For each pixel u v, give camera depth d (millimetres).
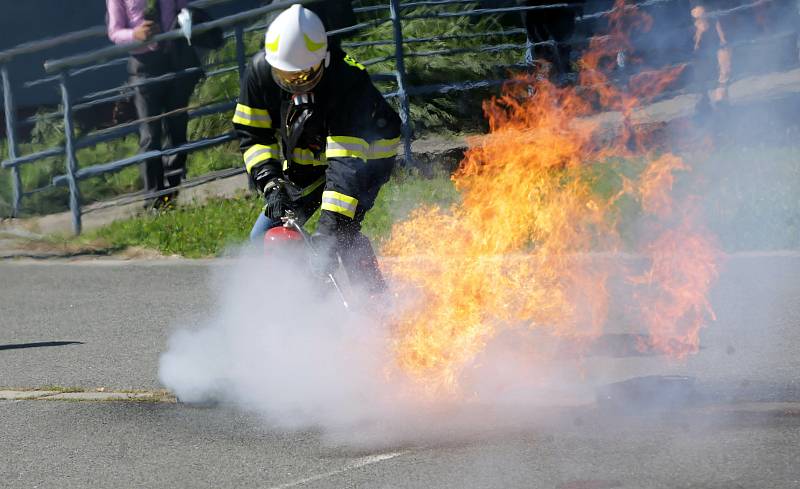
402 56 26016
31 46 24578
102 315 18000
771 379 12555
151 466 11148
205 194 26344
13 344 16578
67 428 12453
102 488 10680
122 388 13891
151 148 25156
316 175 13508
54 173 28328
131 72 24891
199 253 22047
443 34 30406
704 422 11266
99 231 23828
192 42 24750
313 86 12555
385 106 12812
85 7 33219
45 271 21547
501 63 29312
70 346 16203
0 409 13305
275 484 10453
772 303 15906
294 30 12305
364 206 13055
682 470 10125
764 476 9906
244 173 26547
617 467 10289
